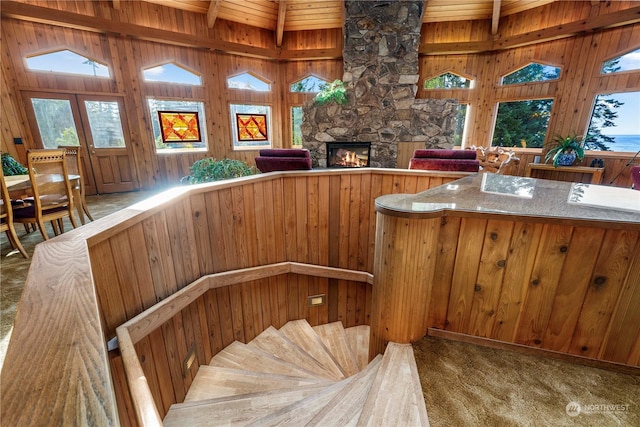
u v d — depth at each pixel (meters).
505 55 6.02
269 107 6.92
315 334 3.00
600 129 5.17
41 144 4.57
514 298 1.30
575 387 1.12
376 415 0.99
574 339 1.25
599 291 1.18
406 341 1.42
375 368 1.40
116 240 1.29
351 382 1.31
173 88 5.63
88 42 4.71
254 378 2.10
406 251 1.32
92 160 5.04
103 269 1.21
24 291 0.72
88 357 0.52
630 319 1.15
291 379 2.10
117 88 5.07
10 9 4.03
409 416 0.99
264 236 2.66
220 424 1.58
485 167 5.40
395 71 5.98
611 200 1.44
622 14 4.52
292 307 3.14
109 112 5.08
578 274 1.19
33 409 0.42
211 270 2.22
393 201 1.44
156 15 5.20
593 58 5.02
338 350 2.92
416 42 5.83
